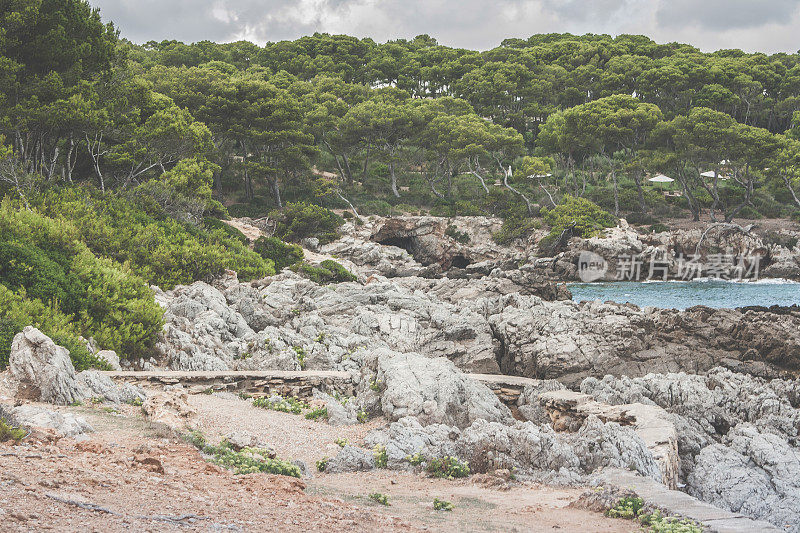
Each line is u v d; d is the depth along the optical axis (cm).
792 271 8562
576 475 1554
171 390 2375
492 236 9881
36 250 3353
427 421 2219
